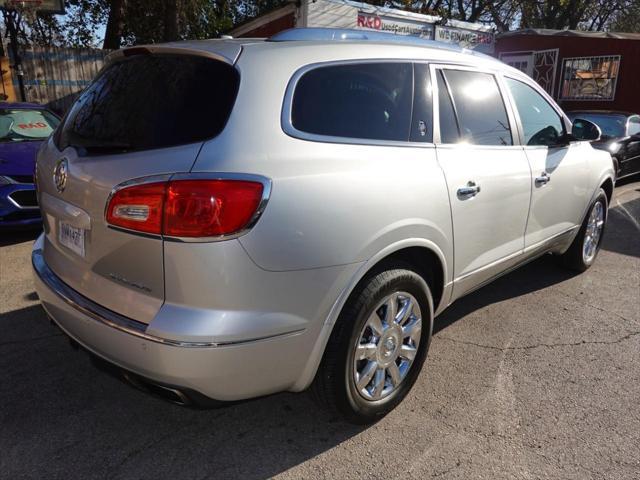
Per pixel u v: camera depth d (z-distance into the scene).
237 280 1.96
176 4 14.29
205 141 2.02
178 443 2.50
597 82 15.98
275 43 2.44
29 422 2.62
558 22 26.42
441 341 3.53
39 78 12.06
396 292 2.55
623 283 4.64
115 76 2.56
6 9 11.38
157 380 2.01
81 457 2.39
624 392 2.96
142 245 2.01
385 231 2.38
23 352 3.27
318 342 2.25
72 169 2.34
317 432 2.60
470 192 2.94
